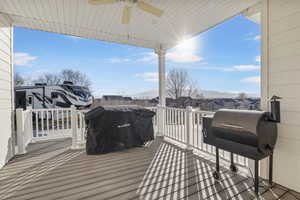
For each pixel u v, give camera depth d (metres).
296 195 2.21
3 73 3.31
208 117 2.84
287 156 2.39
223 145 2.53
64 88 7.90
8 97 3.51
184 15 3.53
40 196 2.23
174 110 4.88
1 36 3.28
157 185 2.49
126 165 3.22
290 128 2.35
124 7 2.96
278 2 2.46
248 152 2.21
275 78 2.51
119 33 4.56
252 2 2.98
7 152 3.38
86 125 3.93
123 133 4.07
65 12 3.44
